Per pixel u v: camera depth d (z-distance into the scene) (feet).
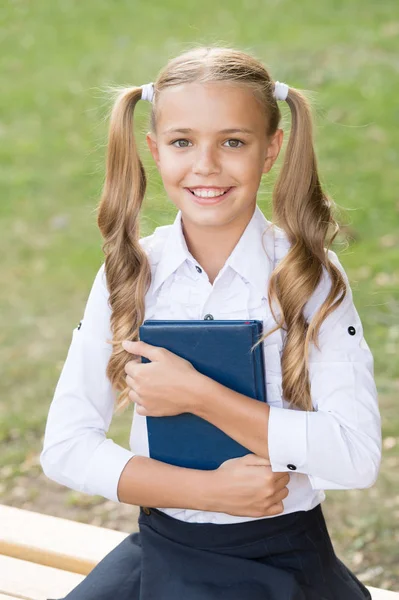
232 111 7.30
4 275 26.11
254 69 7.54
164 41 39.96
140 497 7.59
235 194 7.49
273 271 7.76
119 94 8.27
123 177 8.17
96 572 7.99
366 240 25.25
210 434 7.48
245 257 7.75
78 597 7.79
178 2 44.27
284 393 7.64
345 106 32.73
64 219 29.04
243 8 42.70
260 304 7.75
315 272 7.72
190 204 7.56
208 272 7.92
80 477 7.80
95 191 30.40
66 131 34.42
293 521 7.66
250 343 7.24
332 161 29.60
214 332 7.29
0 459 17.57
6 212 29.68
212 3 43.86
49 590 9.54
